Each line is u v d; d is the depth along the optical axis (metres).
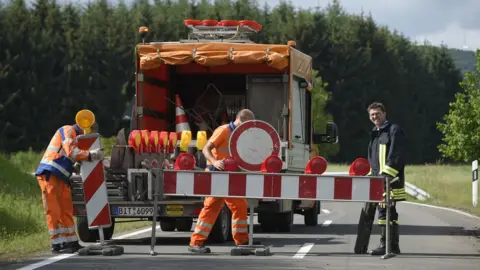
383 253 28.64
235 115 41.81
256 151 28.02
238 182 27.91
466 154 46.28
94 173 28.77
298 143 39.16
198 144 35.34
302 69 39.56
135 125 38.78
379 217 28.84
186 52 36.34
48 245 31.44
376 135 28.98
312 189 27.84
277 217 39.06
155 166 32.69
